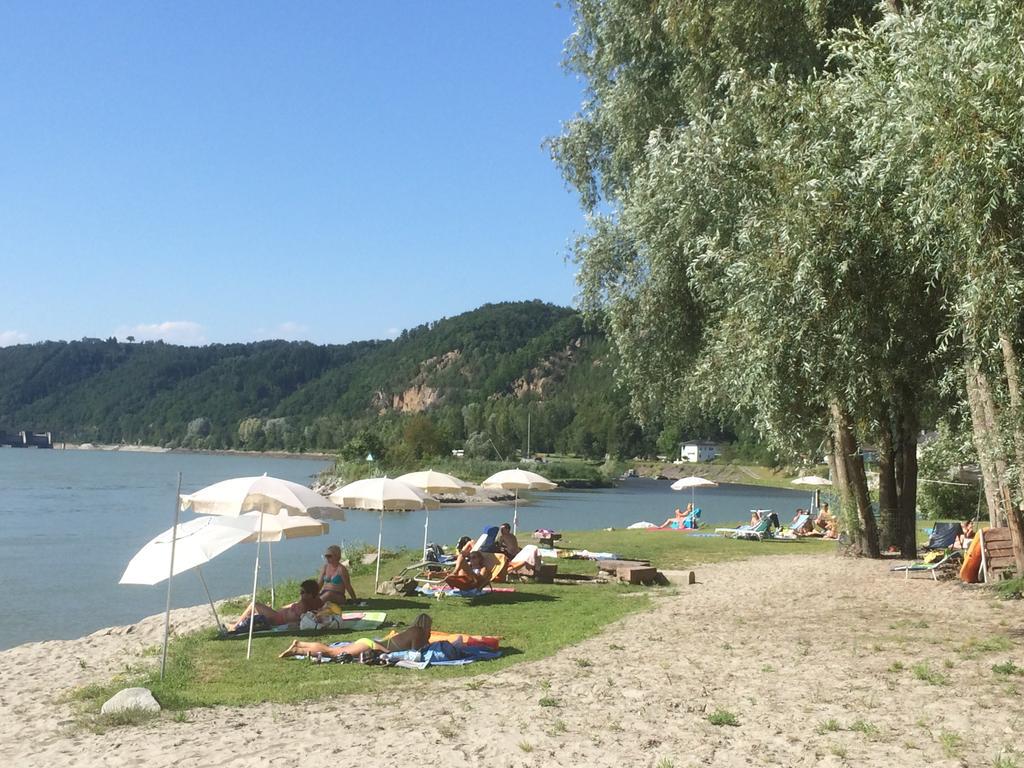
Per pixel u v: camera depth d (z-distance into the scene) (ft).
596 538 94.58
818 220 34.50
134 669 34.83
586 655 32.14
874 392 42.57
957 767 17.84
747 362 39.81
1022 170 27.78
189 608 56.54
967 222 28.12
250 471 448.24
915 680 25.57
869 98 33.06
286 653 34.27
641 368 68.33
